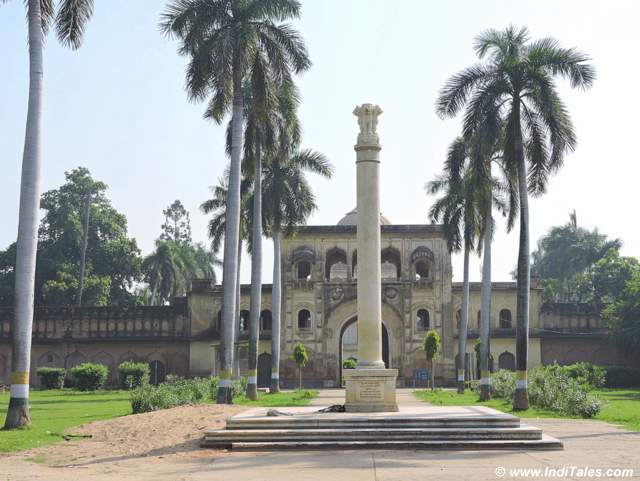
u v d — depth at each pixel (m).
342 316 63.00
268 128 38.75
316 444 18.14
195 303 63.97
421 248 63.72
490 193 39.00
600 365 61.19
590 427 23.70
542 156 32.19
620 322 59.59
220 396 30.94
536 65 32.16
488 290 40.25
